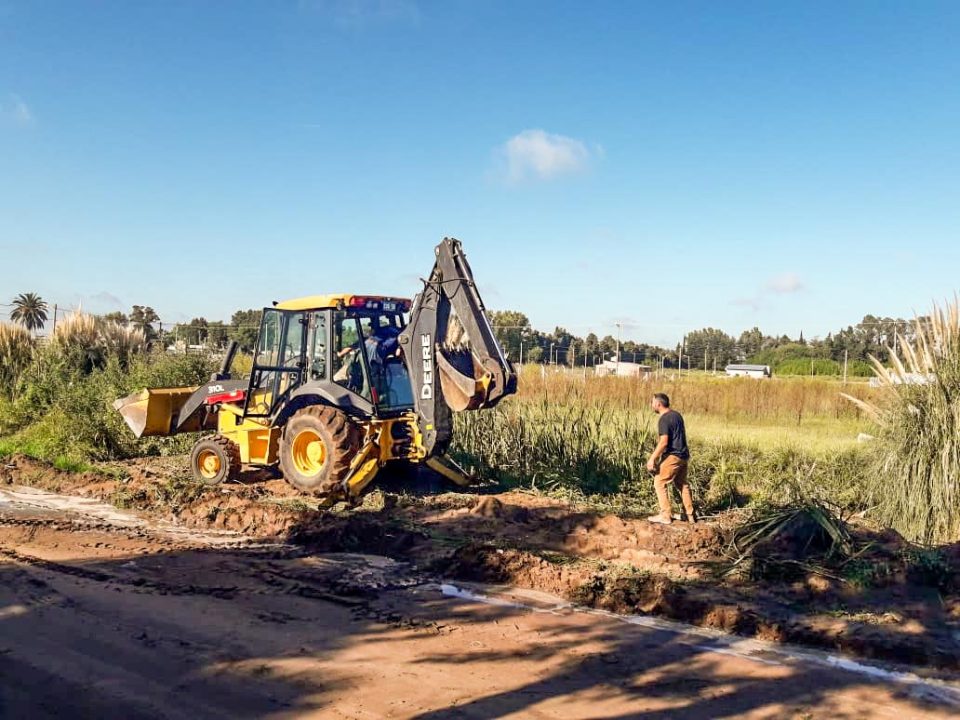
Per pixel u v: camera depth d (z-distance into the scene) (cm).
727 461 1331
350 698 508
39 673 543
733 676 552
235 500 1041
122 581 749
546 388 1773
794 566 771
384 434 1098
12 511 1057
